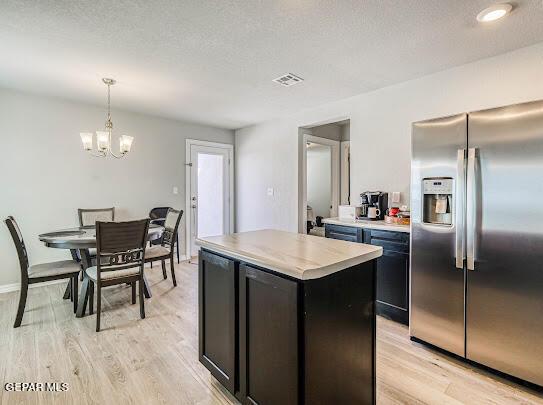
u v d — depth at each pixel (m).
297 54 2.38
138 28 2.00
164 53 2.37
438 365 1.95
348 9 1.77
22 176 3.37
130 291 3.31
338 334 1.31
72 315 2.69
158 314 2.72
